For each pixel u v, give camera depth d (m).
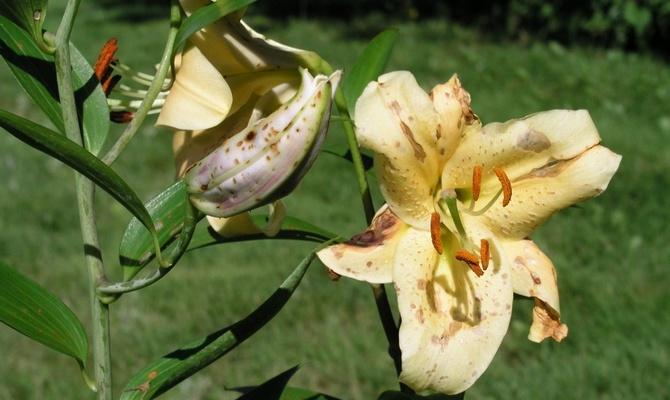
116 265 2.85
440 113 0.94
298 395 1.08
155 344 2.39
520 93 4.67
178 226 1.03
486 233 0.98
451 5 6.47
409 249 0.95
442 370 0.94
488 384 2.18
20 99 4.73
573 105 4.48
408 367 0.93
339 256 0.94
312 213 3.13
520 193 0.97
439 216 0.95
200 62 0.94
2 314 0.98
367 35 6.05
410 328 0.94
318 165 3.56
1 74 5.23
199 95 0.94
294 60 0.97
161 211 1.03
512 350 2.35
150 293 2.63
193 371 0.94
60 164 3.81
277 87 0.97
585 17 5.67
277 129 0.85
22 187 3.53
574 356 2.29
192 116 0.93
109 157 0.94
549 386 2.15
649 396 2.13
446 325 0.95
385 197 0.95
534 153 0.96
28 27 0.96
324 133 0.86
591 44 5.62
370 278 0.94
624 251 2.81
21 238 3.02
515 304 2.50
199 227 1.17
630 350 2.28
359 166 1.00
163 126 0.93
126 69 1.03
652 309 2.47
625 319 2.41
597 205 3.11
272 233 0.98
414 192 0.95
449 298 0.96
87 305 2.62
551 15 5.74
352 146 1.00
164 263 0.92
